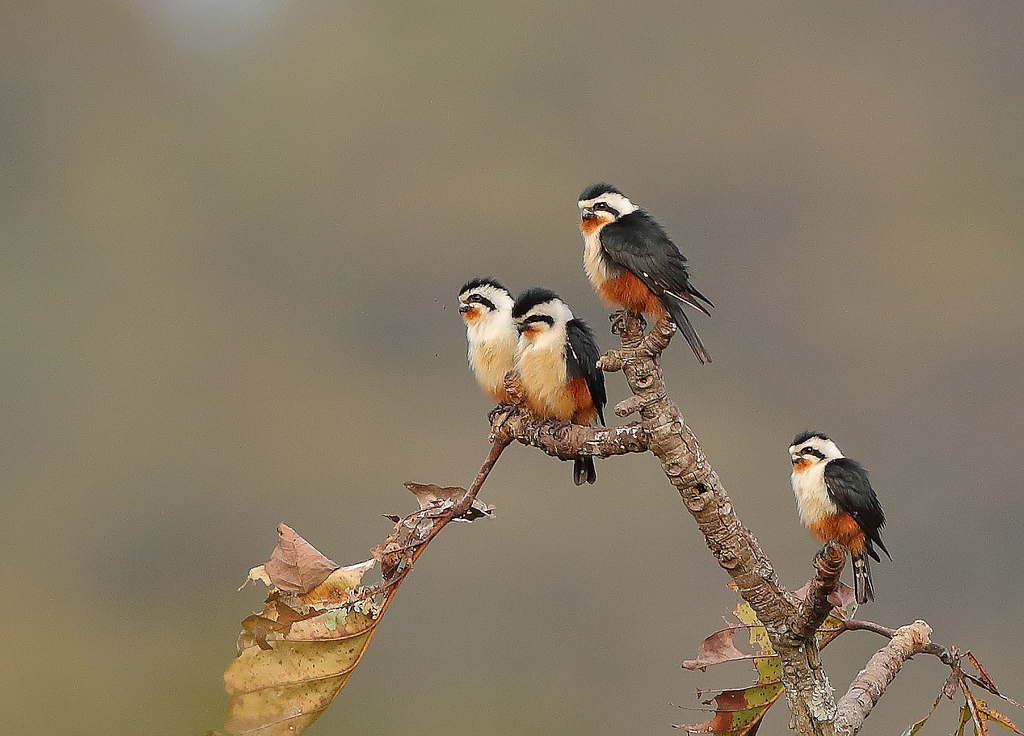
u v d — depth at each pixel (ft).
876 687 25.53
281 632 24.75
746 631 28.63
